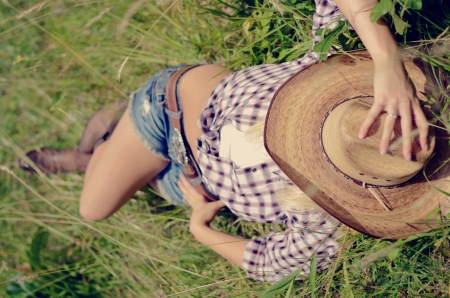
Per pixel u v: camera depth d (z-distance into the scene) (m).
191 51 2.71
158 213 2.68
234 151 1.76
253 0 2.47
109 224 2.63
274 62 2.33
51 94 2.94
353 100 1.60
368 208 1.62
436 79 1.70
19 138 2.90
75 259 2.60
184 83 2.09
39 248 2.54
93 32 2.97
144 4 2.83
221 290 2.32
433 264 1.88
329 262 1.91
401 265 1.90
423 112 1.45
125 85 2.90
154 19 2.83
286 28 2.35
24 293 2.44
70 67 2.95
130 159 2.27
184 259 2.46
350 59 1.74
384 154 1.42
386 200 1.61
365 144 1.46
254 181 1.73
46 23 3.02
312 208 1.68
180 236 2.57
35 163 2.71
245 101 1.75
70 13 3.00
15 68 3.00
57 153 2.69
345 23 1.77
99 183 2.34
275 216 1.79
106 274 2.54
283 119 1.67
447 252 1.84
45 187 2.76
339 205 1.63
